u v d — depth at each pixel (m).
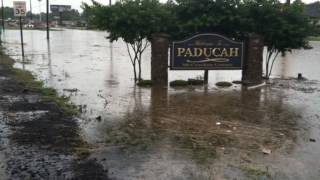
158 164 7.72
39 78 18.25
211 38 17.02
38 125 10.07
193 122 10.91
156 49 16.50
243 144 9.07
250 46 17.41
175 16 17.55
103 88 15.98
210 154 8.35
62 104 12.51
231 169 7.55
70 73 20.33
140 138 9.33
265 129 10.36
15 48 36.25
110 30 16.70
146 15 16.50
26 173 7.05
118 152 8.34
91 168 7.41
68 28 118.94
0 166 7.34
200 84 17.41
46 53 31.91
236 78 19.66
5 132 9.41
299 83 18.62
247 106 13.16
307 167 7.73
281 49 18.53
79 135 9.39
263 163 7.90
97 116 11.29
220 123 10.88
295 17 18.00
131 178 7.03
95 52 34.56
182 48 16.78
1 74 18.59
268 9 17.81
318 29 18.53
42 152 8.15
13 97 13.41
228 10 17.48
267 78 19.14
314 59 31.95
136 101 13.51
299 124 10.93
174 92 15.39
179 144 8.97
